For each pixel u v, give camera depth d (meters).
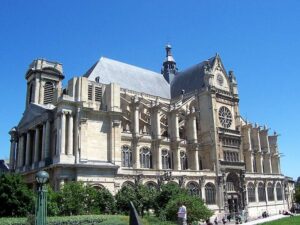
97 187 58.53
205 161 84.94
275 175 104.19
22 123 76.44
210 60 96.94
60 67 84.19
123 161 69.19
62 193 48.53
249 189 92.56
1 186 47.19
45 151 62.19
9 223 31.14
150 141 74.75
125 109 76.19
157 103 77.56
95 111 63.16
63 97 59.75
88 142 61.22
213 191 79.88
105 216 37.84
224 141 87.00
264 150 105.88
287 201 112.38
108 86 67.69
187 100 87.62
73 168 57.28
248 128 98.69
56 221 33.28
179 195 47.75
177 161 77.00
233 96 95.25
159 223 38.56
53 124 63.91
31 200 46.78
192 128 82.69
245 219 73.12
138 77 94.44
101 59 88.62
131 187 56.50
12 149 78.31
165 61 108.25
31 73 81.62
